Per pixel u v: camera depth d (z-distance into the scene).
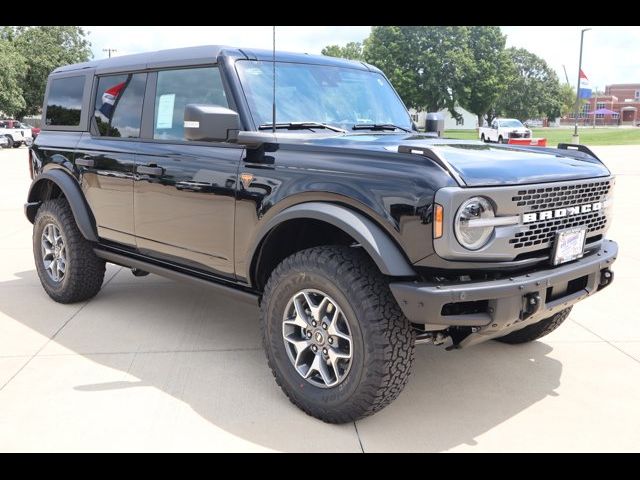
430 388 3.50
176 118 3.90
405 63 57.72
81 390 3.40
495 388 3.50
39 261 5.07
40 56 48.94
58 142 4.86
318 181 3.00
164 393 3.38
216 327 4.49
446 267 2.67
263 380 3.57
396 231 2.73
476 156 2.98
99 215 4.47
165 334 4.33
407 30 56.94
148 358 3.88
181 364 3.79
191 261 3.81
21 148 36.09
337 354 2.96
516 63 84.75
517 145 3.75
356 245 3.25
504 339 4.17
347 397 2.90
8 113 41.22
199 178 3.59
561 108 88.19
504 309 2.73
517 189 2.76
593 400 3.36
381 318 2.78
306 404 3.09
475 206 2.65
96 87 4.62
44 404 3.23
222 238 3.52
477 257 2.68
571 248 3.07
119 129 4.34
